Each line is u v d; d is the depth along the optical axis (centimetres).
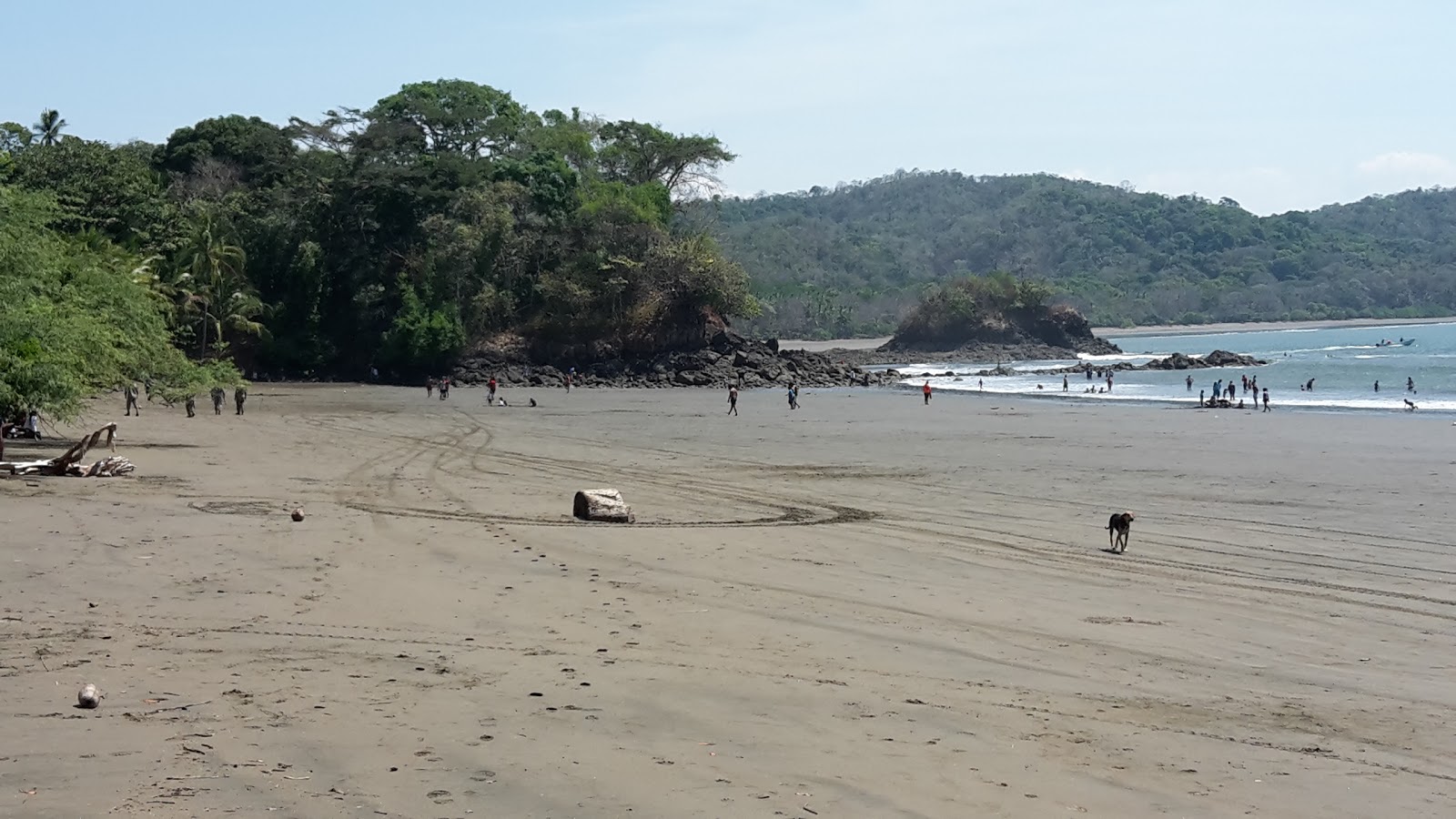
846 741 954
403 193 10462
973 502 2812
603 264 10569
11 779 802
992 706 1080
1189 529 2431
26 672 1077
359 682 1086
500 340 10350
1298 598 1709
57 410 3022
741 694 1084
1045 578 1822
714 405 7369
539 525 2186
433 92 11594
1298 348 17450
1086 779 884
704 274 10688
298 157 11344
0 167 4669
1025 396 8306
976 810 810
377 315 10325
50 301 3234
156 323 4169
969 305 17100
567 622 1378
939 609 1546
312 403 7225
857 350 16788
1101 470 3622
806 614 1477
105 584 1497
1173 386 9538
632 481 3164
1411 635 1476
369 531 2041
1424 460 3928
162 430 4625
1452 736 1032
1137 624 1493
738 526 2298
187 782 809
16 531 1862
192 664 1129
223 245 9506
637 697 1063
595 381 10012
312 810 766
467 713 994
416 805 782
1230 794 862
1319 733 1032
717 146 12275
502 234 10431
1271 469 3669
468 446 4328
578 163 11925
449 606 1448
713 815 781
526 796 805
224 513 2178
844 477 3366
